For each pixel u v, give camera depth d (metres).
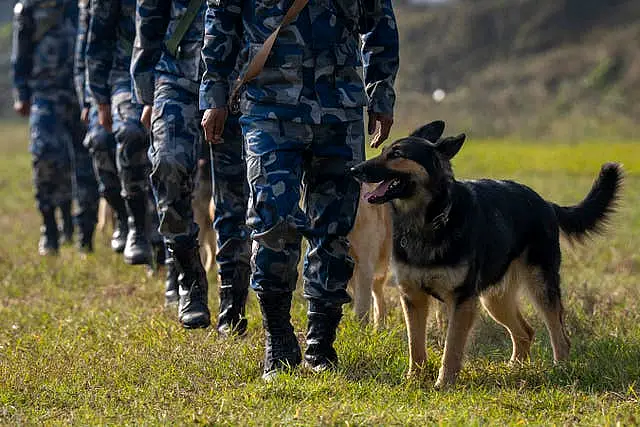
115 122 9.92
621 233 15.62
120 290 10.78
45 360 7.24
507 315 7.81
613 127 52.12
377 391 6.32
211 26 6.44
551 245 7.80
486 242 7.04
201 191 11.91
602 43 69.44
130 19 9.69
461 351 6.86
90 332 8.44
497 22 80.00
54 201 13.67
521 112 58.88
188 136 7.59
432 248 6.72
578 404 6.13
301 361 6.80
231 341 7.53
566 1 79.06
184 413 5.78
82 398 6.33
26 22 13.44
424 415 5.64
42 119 13.60
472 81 72.50
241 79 6.37
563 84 63.78
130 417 5.81
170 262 9.32
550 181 26.41
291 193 6.33
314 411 5.70
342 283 6.70
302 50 6.28
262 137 6.31
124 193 10.23
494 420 5.64
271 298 6.55
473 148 43.66
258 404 5.94
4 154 39.88
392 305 9.59
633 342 7.74
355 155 6.55
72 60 13.66
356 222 8.63
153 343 7.66
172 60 7.63
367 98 6.61
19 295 10.81
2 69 71.69
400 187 6.66
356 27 6.52
